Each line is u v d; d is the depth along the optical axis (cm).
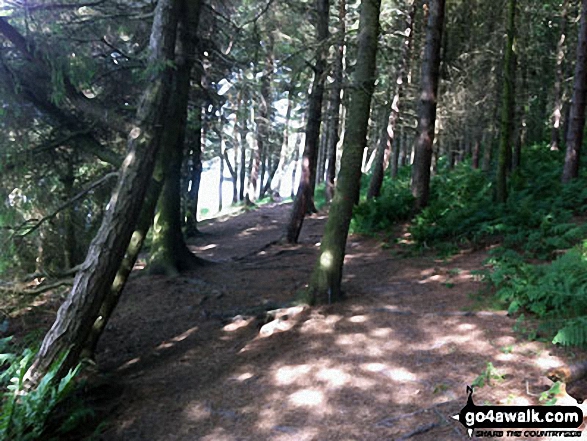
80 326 507
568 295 517
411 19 1593
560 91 1964
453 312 618
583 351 458
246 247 1470
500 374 442
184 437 427
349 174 720
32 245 692
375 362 518
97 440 432
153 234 1045
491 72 1661
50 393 429
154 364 617
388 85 1919
